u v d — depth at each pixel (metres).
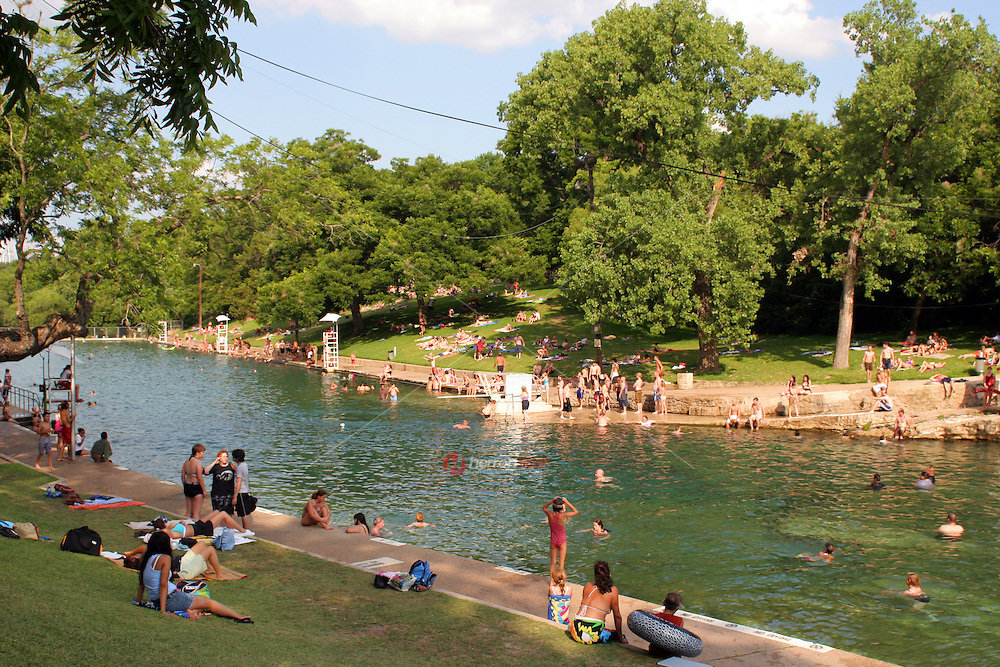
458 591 16.06
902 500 26.53
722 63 47.66
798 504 26.42
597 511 26.12
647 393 47.50
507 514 25.94
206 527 19.55
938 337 50.66
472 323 85.44
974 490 27.55
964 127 47.12
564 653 12.06
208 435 42.66
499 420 46.44
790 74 47.97
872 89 43.28
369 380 69.75
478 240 88.25
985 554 20.94
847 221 47.12
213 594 14.34
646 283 47.28
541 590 16.30
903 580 19.14
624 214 47.81
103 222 30.30
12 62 11.27
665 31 47.88
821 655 12.62
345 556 18.47
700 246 46.28
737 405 42.84
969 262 50.50
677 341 65.81
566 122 73.31
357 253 87.62
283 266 93.81
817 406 40.84
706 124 49.06
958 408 39.44
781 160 52.12
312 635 12.15
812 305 65.56
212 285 135.38
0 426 38.94
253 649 10.81
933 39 42.84
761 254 48.00
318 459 35.81
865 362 45.25
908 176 46.75
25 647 9.24
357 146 96.62
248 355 101.56
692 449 36.38
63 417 30.50
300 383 70.12
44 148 28.34
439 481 31.00
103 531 19.11
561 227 92.06
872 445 36.34
